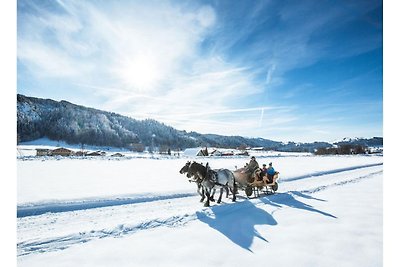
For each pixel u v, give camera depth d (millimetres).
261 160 42562
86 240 6820
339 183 16766
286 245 6684
